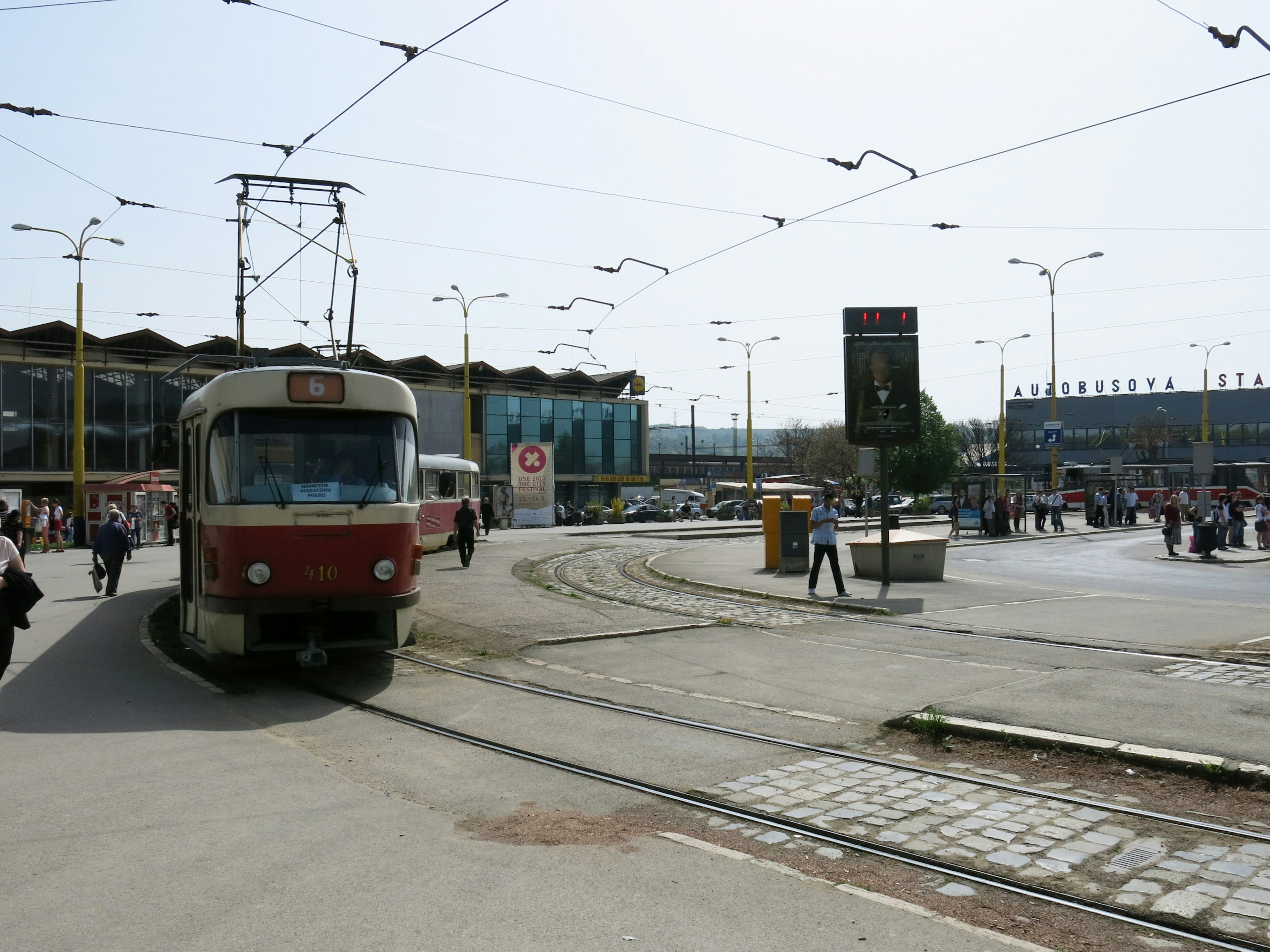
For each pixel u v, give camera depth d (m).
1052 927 4.34
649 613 14.83
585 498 75.25
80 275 36.00
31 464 50.44
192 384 54.66
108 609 16.30
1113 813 5.84
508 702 9.09
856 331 17.94
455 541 30.30
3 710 8.80
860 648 11.66
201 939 4.12
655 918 4.35
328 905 4.48
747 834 5.57
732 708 8.71
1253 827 5.51
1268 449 85.75
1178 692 8.58
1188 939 4.21
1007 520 40.69
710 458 117.88
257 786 6.41
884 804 6.06
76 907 4.46
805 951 4.04
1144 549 33.09
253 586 9.48
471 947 4.05
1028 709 8.04
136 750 7.37
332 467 9.98
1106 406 91.88
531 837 5.44
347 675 10.49
